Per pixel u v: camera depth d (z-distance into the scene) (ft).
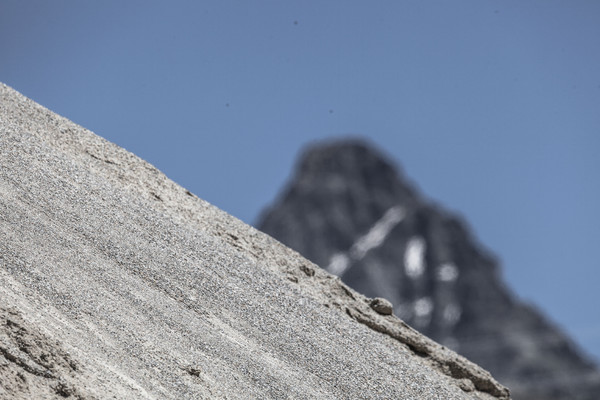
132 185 190.90
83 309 128.88
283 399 135.74
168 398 118.01
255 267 180.34
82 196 168.55
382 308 196.65
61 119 203.62
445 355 191.93
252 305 163.02
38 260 136.77
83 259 146.00
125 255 155.22
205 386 126.21
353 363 161.38
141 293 145.38
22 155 172.45
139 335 130.11
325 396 145.48
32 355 107.45
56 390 104.99
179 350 133.18
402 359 175.73
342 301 193.47
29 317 114.73
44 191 162.61
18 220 147.02
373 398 153.17
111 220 165.07
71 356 111.04
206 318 150.41
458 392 178.19
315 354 158.30
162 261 160.04
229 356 140.26
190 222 189.06
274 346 153.99
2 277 125.90
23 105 199.62
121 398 109.81
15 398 100.89
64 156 184.34
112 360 119.34
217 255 175.01
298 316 168.76
